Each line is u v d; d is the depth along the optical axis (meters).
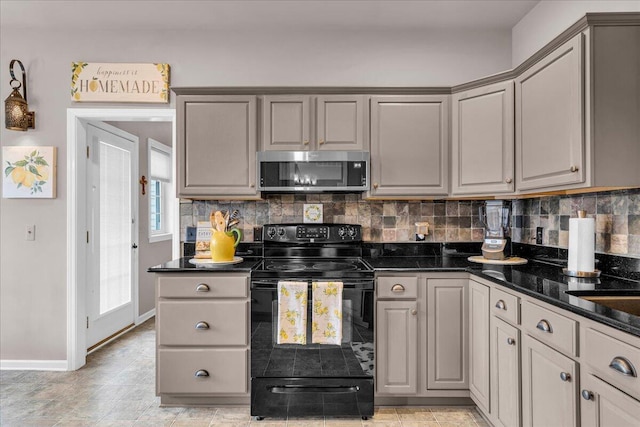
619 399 1.07
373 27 2.70
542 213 2.38
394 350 2.16
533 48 2.47
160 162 4.38
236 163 2.42
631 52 1.56
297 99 2.43
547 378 1.43
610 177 1.55
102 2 2.38
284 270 2.13
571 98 1.64
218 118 2.42
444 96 2.43
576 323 1.27
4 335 2.69
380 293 2.16
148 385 2.48
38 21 2.60
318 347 2.12
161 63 2.69
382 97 2.43
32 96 2.68
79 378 2.57
